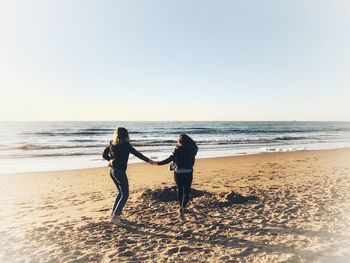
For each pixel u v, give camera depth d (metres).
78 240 5.18
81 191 9.63
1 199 8.59
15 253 4.72
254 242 4.96
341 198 7.90
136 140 40.84
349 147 30.36
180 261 4.31
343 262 4.11
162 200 7.60
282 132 72.31
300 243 4.88
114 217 5.84
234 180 10.92
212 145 32.91
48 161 19.12
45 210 7.30
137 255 4.55
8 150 26.66
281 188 9.25
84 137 47.09
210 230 5.57
